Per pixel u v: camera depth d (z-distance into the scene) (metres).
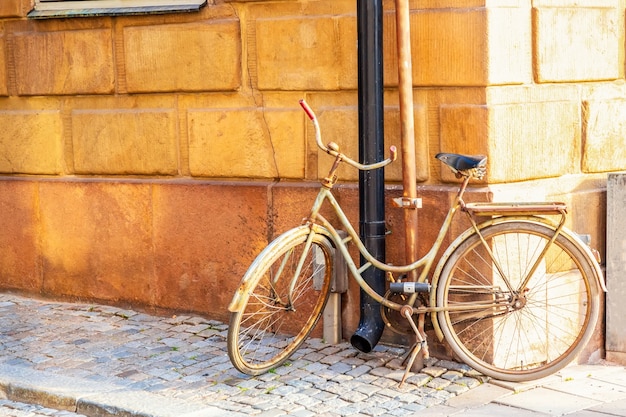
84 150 8.40
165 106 7.97
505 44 6.57
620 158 7.32
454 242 6.42
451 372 6.64
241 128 7.56
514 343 6.70
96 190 8.33
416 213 6.61
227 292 7.76
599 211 7.18
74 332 7.75
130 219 8.18
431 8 6.68
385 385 6.45
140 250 8.16
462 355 6.50
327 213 7.22
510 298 6.43
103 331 7.76
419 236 6.82
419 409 6.07
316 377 6.61
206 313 7.90
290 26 7.24
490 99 6.55
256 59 7.44
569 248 6.38
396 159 6.91
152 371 6.82
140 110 8.08
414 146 6.70
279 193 7.41
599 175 7.23
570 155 7.02
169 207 7.96
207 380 6.62
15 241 8.87
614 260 7.04
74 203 8.47
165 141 7.96
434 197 6.74
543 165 6.84
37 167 8.68
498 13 6.51
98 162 8.34
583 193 7.09
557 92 6.93
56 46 8.41
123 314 8.19
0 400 6.62
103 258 8.38
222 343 7.39
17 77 8.68
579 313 7.02
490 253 6.37
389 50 6.86
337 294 7.19
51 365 6.99
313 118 6.48
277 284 7.35
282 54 7.30
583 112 7.09
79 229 8.48
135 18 7.98
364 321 6.89
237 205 7.62
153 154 8.04
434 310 6.46
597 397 6.32
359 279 6.64
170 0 7.81
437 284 6.47
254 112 7.49
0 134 8.88
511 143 6.65
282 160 7.41
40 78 8.53
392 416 5.96
